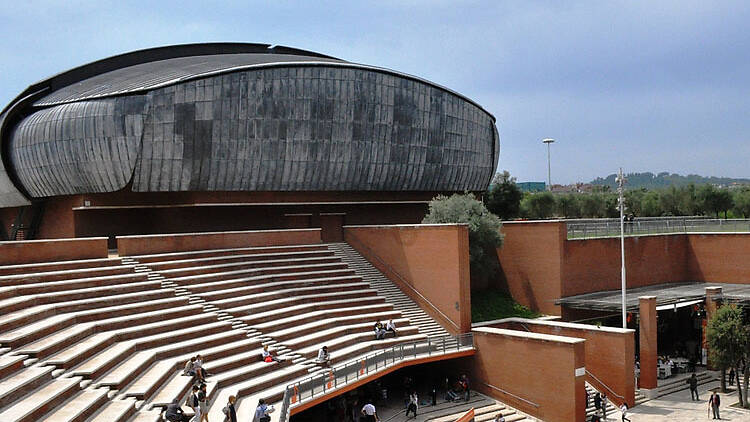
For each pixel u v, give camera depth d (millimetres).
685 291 42000
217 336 25906
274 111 44781
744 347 31469
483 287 42906
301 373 25750
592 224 43688
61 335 20719
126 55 54938
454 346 32250
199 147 43062
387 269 39500
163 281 28844
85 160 43281
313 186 47094
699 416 29703
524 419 29609
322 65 46125
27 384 16188
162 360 22797
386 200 51156
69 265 27078
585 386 31641
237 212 46688
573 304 38125
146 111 41719
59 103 45531
